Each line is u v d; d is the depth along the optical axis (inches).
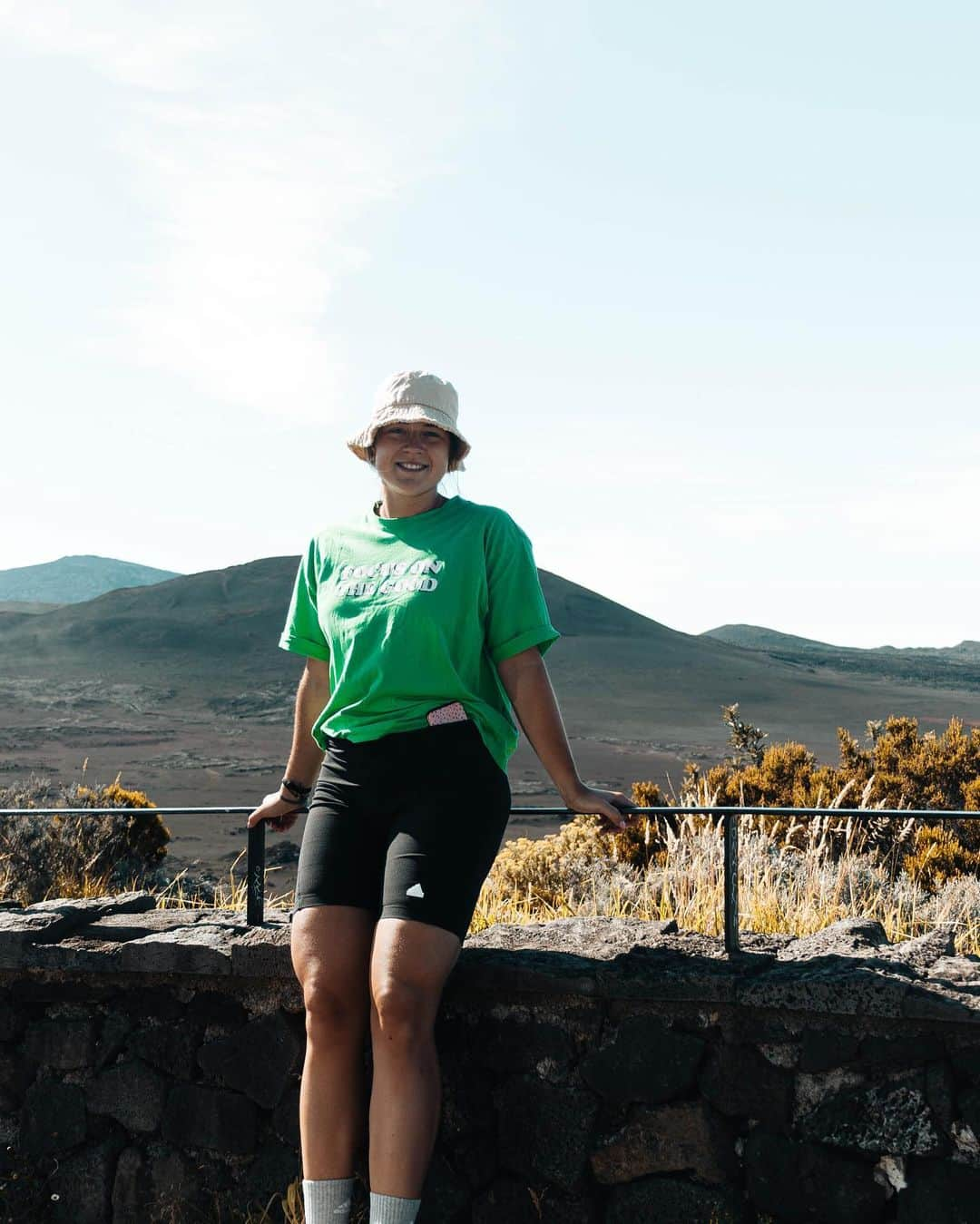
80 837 310.3
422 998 107.5
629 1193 119.0
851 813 120.7
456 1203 124.2
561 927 133.4
